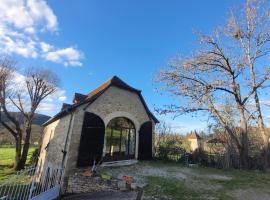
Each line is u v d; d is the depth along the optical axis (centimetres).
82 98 1695
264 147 1561
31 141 3856
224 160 1520
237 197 838
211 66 1642
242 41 1647
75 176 1073
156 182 998
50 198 961
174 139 2298
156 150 1756
